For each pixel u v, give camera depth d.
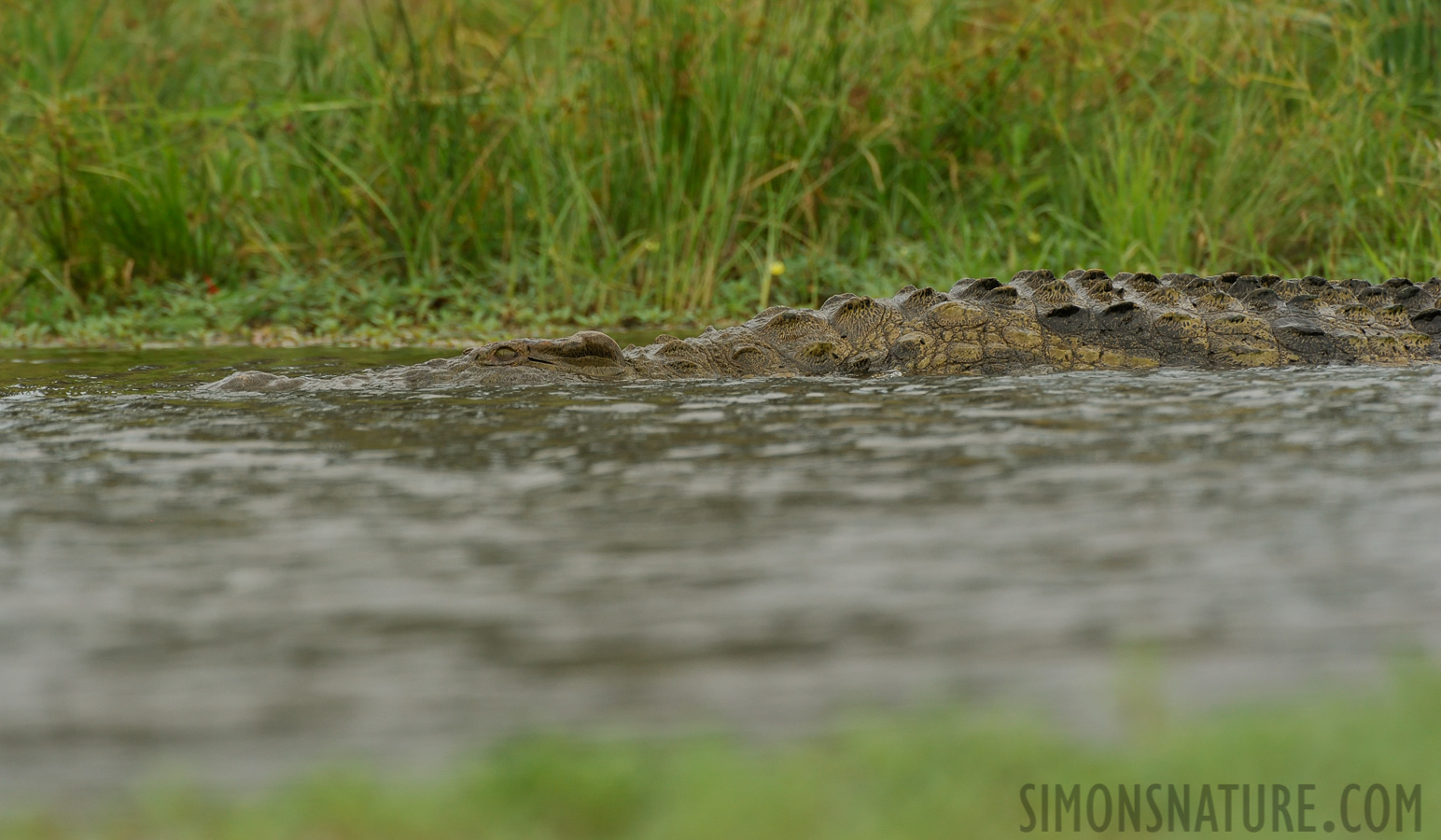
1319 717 6.94
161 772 6.70
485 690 7.66
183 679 7.86
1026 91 38.12
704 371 21.34
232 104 36.34
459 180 35.34
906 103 37.16
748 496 11.98
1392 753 6.57
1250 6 38.59
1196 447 13.94
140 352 27.16
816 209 36.16
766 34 35.25
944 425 15.55
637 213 35.22
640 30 35.28
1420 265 33.31
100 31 39.84
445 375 19.95
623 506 11.67
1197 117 37.81
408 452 14.24
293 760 6.83
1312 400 17.22
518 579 9.62
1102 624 8.57
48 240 34.12
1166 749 6.73
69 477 13.11
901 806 6.27
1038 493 11.95
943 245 35.28
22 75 37.66
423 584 9.52
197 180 36.28
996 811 6.24
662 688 7.65
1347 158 35.75
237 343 29.67
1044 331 22.61
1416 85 37.56
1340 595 9.10
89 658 8.20
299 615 8.90
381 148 35.53
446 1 36.62
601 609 8.96
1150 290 23.81
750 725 7.12
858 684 7.66
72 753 6.95
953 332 22.36
